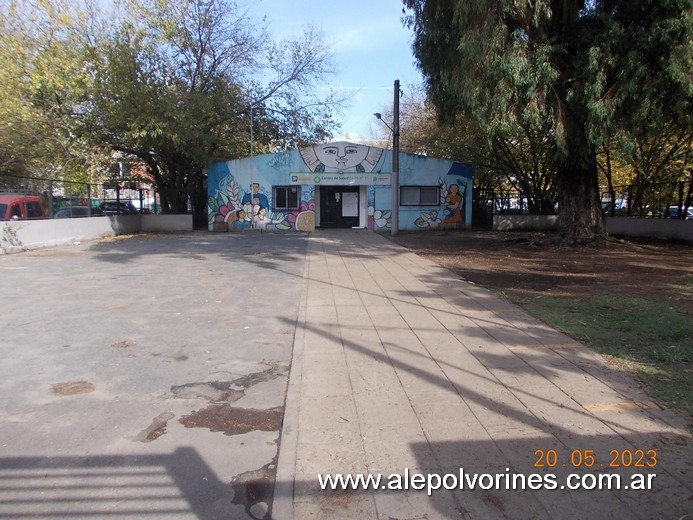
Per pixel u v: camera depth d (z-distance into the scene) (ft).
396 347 18.60
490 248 51.24
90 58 59.77
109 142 67.72
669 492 9.64
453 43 43.60
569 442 11.44
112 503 9.62
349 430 12.24
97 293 28.91
